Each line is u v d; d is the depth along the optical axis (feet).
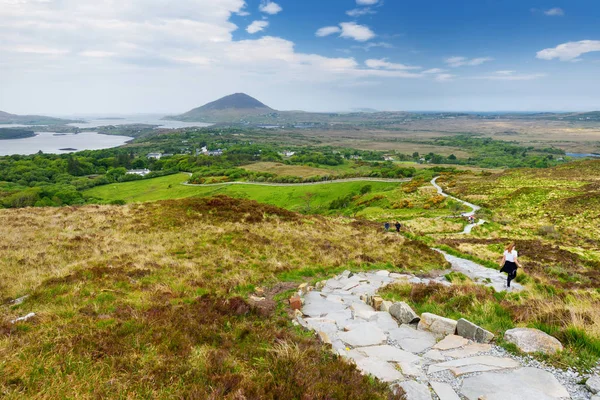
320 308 35.01
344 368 19.88
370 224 121.49
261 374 18.86
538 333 23.38
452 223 163.73
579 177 263.08
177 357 20.63
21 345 21.77
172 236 66.74
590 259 106.42
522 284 57.26
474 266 72.95
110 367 19.27
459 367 20.76
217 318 27.78
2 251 49.78
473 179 311.88
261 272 49.80
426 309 33.91
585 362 20.01
